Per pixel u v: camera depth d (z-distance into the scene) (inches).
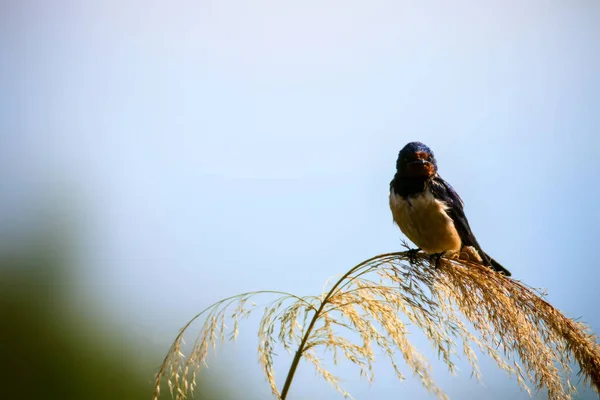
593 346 284.0
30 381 580.7
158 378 279.6
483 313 294.2
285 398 275.7
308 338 281.3
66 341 591.8
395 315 287.0
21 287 612.4
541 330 288.2
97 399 582.6
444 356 285.9
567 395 284.5
